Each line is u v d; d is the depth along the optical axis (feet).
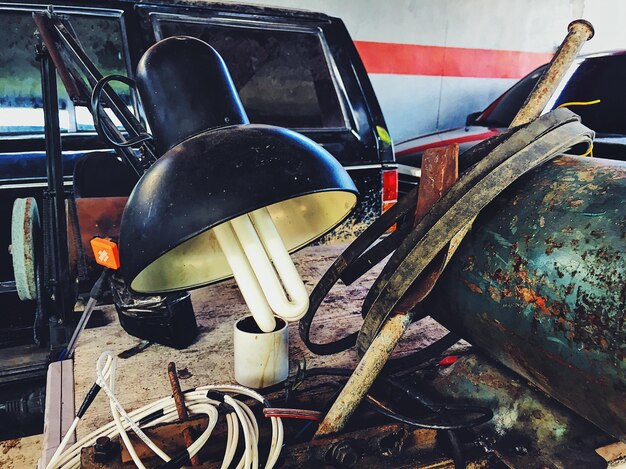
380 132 8.32
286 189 2.04
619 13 20.17
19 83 6.72
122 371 4.44
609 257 2.36
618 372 2.31
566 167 2.91
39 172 6.53
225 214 1.97
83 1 7.10
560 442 3.18
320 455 2.95
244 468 2.72
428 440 3.15
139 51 7.35
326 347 4.15
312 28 8.53
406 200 3.65
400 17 15.92
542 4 18.44
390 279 3.05
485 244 2.95
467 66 17.69
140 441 3.00
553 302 2.55
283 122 8.19
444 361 4.31
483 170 2.95
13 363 5.94
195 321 5.06
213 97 2.52
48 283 5.26
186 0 7.79
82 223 5.73
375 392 3.74
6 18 6.69
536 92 3.13
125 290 4.74
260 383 3.98
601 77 11.25
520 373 3.21
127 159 4.12
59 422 3.70
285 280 2.61
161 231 2.06
